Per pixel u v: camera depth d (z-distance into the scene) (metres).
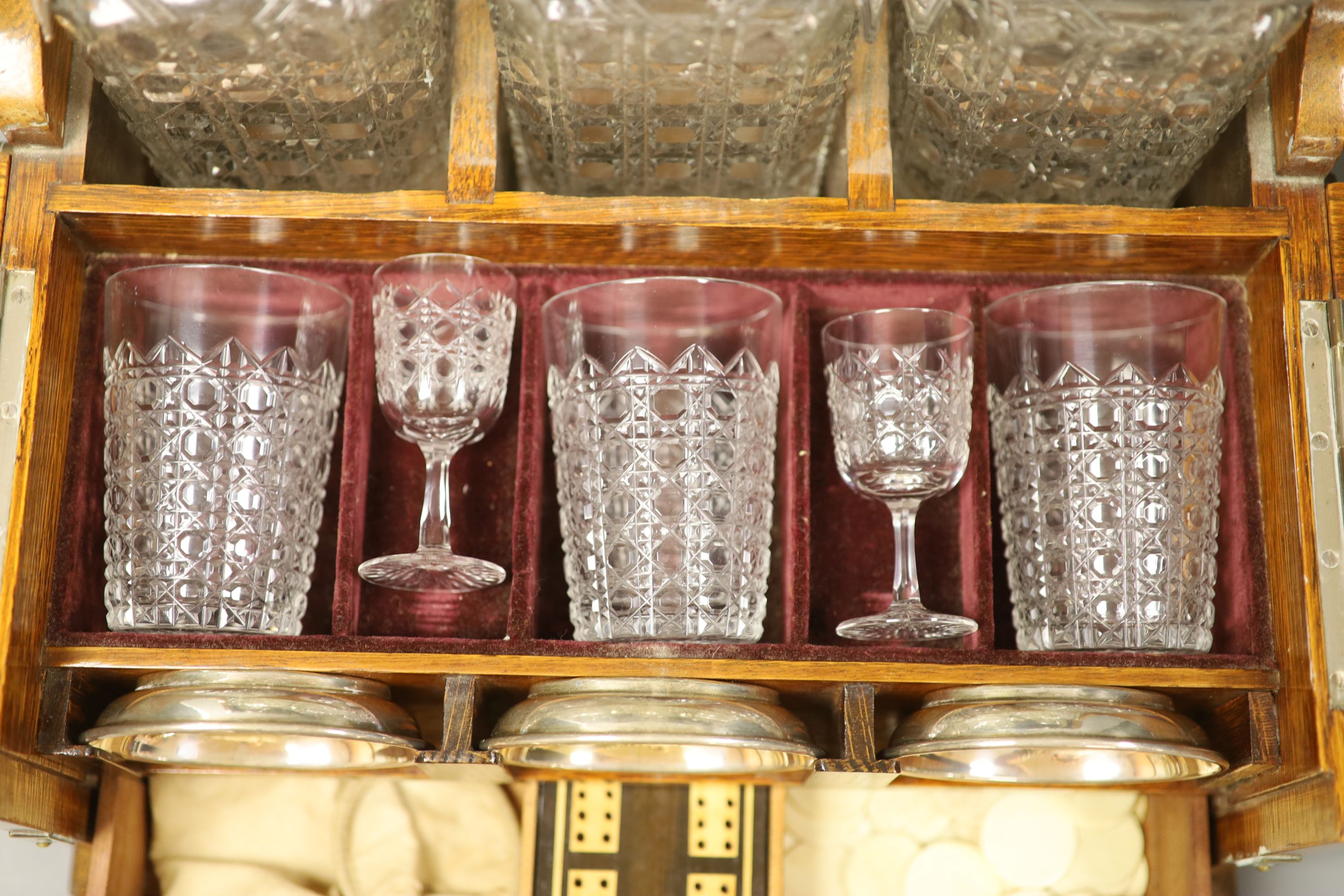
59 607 0.91
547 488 1.04
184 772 1.04
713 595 0.91
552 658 0.89
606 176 1.02
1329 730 0.86
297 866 1.06
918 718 0.91
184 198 0.94
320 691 0.88
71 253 0.96
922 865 1.07
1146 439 0.94
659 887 0.99
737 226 0.94
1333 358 0.93
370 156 1.00
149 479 0.92
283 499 0.94
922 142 1.03
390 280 0.96
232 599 0.91
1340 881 1.02
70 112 0.95
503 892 1.06
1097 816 1.07
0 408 0.89
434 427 0.95
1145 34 0.89
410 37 0.93
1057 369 0.96
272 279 0.94
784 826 1.01
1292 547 0.90
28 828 0.91
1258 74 0.92
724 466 0.93
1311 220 0.96
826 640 1.04
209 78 0.91
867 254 0.99
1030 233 0.95
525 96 0.96
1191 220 0.95
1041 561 0.95
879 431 0.96
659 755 0.88
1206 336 0.95
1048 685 0.89
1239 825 1.01
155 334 0.93
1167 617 0.92
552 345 0.97
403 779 1.07
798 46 0.90
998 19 0.90
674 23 0.88
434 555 0.90
